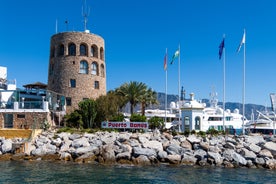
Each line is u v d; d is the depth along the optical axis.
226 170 35.88
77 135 46.66
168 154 40.41
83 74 70.75
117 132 50.38
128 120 64.44
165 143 42.91
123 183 28.27
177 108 89.00
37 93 74.69
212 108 84.50
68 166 36.25
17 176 30.42
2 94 67.25
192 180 30.09
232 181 30.09
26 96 70.69
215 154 39.41
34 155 41.25
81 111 60.47
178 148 41.06
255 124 77.12
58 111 63.38
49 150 41.97
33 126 54.03
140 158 38.66
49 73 74.62
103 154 39.53
